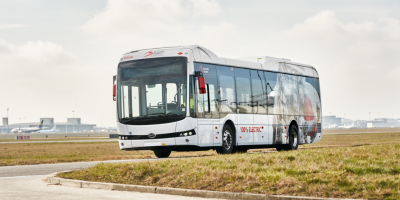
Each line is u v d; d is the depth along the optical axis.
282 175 10.76
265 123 22.77
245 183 10.35
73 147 49.44
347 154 15.21
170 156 25.64
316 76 28.17
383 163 12.48
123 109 19.27
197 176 11.38
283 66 24.91
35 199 10.06
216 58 20.28
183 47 19.08
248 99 21.78
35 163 23.03
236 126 20.81
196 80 18.69
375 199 8.56
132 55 19.66
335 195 8.96
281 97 24.31
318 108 28.03
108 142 68.19
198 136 18.47
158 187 10.99
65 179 13.02
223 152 20.03
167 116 18.44
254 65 22.62
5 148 49.03
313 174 10.79
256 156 15.27
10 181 13.88
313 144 39.16
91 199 10.05
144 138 18.72
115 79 19.73
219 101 19.89
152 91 18.84
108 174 13.13
